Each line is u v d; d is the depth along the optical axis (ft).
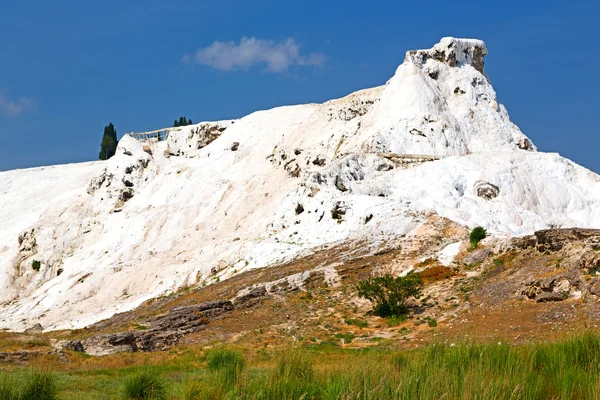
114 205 308.19
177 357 101.71
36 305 229.45
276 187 262.06
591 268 104.12
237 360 75.51
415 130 238.27
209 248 222.69
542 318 99.81
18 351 95.76
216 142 333.42
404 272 142.00
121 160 325.83
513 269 124.98
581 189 222.07
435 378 52.75
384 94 261.44
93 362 97.55
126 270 231.71
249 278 159.43
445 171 209.26
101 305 210.79
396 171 210.38
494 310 110.42
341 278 146.20
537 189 213.66
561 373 55.62
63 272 264.52
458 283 129.39
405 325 116.47
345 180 204.54
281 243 184.85
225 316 132.36
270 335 119.03
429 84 259.39
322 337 115.55
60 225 302.04
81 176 418.51
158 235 263.49
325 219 186.50
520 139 259.19
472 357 59.00
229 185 276.00
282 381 56.44
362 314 127.44
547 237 124.88
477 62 280.92
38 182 410.31
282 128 311.06
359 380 53.11
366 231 168.96
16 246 304.50
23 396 61.31
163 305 157.58
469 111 258.37
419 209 175.42
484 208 194.29
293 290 144.15
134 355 106.52
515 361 58.29
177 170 317.42
